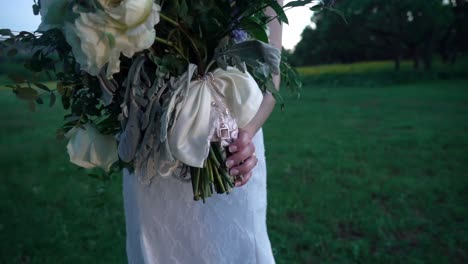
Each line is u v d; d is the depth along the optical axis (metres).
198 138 1.12
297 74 1.55
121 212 3.62
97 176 1.63
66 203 3.82
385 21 25.75
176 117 1.12
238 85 1.17
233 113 1.19
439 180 4.54
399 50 27.27
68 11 0.98
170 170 1.20
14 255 2.95
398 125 8.09
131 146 1.12
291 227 3.35
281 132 7.44
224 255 1.54
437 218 3.58
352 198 3.98
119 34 0.93
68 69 1.16
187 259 1.55
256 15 1.24
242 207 1.54
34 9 1.11
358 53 30.92
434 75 22.97
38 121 8.12
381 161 5.36
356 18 26.12
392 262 2.86
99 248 3.03
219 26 1.13
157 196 1.52
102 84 1.08
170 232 1.54
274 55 1.11
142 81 1.12
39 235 3.24
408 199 4.02
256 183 1.58
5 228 3.35
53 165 5.01
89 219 3.49
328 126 8.09
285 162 5.27
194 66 1.13
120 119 1.12
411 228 3.39
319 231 3.30
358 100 13.16
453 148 6.02
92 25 0.92
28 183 4.39
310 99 13.57
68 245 3.07
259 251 1.58
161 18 1.07
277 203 3.83
